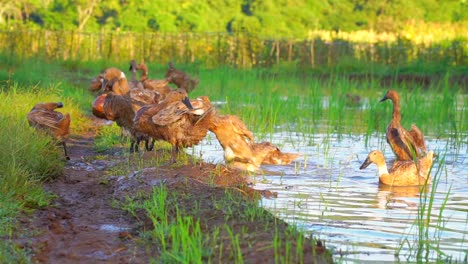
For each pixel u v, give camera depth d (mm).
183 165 14766
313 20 70000
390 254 10188
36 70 34562
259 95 27734
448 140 21203
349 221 11969
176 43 51188
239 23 67062
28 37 47562
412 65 46094
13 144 14000
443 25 67000
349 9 72312
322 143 20516
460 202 13727
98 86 25094
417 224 11852
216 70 41250
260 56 49438
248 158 15867
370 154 15383
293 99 27750
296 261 9336
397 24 67688
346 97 29672
